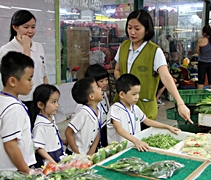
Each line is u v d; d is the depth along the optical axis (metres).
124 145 2.03
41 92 2.14
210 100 2.70
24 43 2.61
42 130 2.12
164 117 5.37
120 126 2.29
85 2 5.35
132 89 2.35
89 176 1.47
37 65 2.81
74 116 2.40
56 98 2.17
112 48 6.04
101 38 5.80
